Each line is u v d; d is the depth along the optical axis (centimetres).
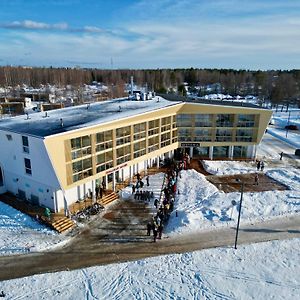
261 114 5138
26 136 3153
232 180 4462
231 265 2553
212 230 3081
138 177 4303
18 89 14500
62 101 10825
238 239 2933
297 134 7638
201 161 5338
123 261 2611
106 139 3684
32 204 3547
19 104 8694
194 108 5122
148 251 2753
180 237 2967
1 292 2216
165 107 4616
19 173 3559
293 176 4578
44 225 3145
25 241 2859
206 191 3981
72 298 2175
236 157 5578
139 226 3172
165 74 18675
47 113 4272
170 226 3188
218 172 4772
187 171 4734
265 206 3550
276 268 2520
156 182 4306
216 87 17638
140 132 4259
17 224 3144
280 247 2805
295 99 14325
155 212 3469
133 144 4166
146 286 2309
